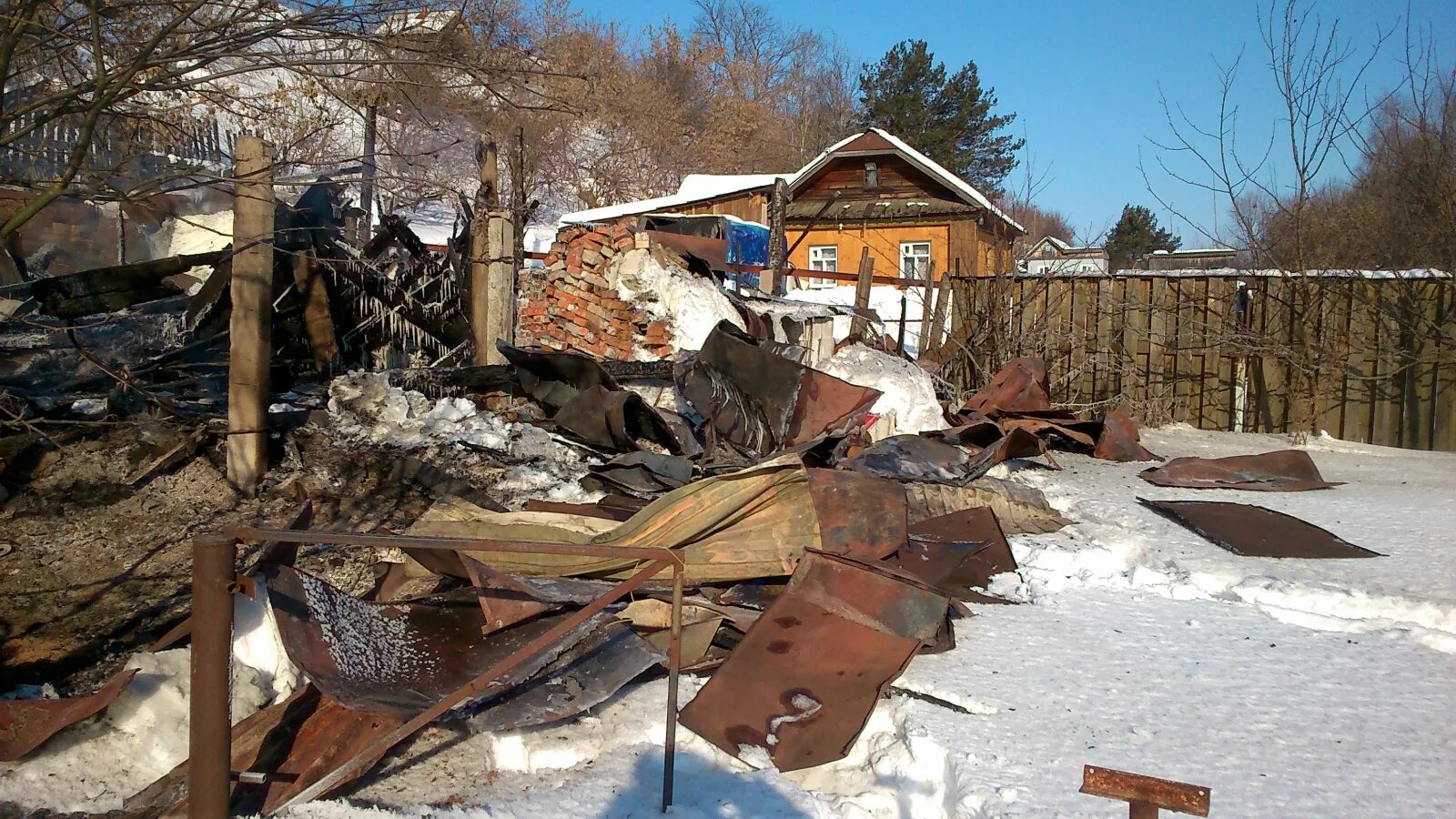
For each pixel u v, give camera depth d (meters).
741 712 3.61
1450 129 12.10
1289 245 12.66
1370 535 6.54
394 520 6.04
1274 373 11.84
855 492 5.20
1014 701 3.93
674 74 40.69
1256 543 6.16
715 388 7.50
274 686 4.03
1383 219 13.17
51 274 12.52
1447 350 10.94
